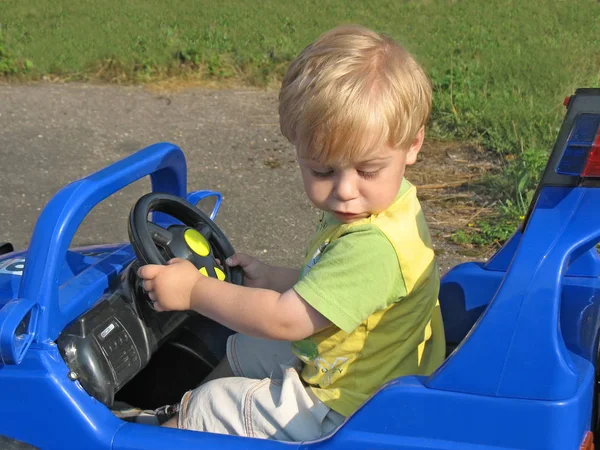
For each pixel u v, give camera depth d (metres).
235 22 8.56
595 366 1.72
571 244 1.39
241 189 4.59
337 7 9.59
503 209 4.16
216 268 2.04
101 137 5.42
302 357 1.78
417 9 9.59
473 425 1.43
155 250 1.86
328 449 1.52
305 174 1.65
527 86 6.20
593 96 1.54
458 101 5.78
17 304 1.63
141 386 2.32
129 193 4.46
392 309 1.70
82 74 6.76
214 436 1.61
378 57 1.61
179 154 2.16
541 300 1.38
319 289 1.62
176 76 6.80
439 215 4.19
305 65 1.63
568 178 1.46
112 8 9.15
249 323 1.68
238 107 6.10
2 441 1.70
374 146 1.56
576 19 9.07
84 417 1.66
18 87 6.41
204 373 2.31
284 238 3.97
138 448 1.63
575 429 1.40
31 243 1.72
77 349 1.73
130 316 1.90
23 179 4.65
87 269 2.04
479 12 9.44
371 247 1.63
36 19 8.49
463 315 2.16
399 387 1.47
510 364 1.40
